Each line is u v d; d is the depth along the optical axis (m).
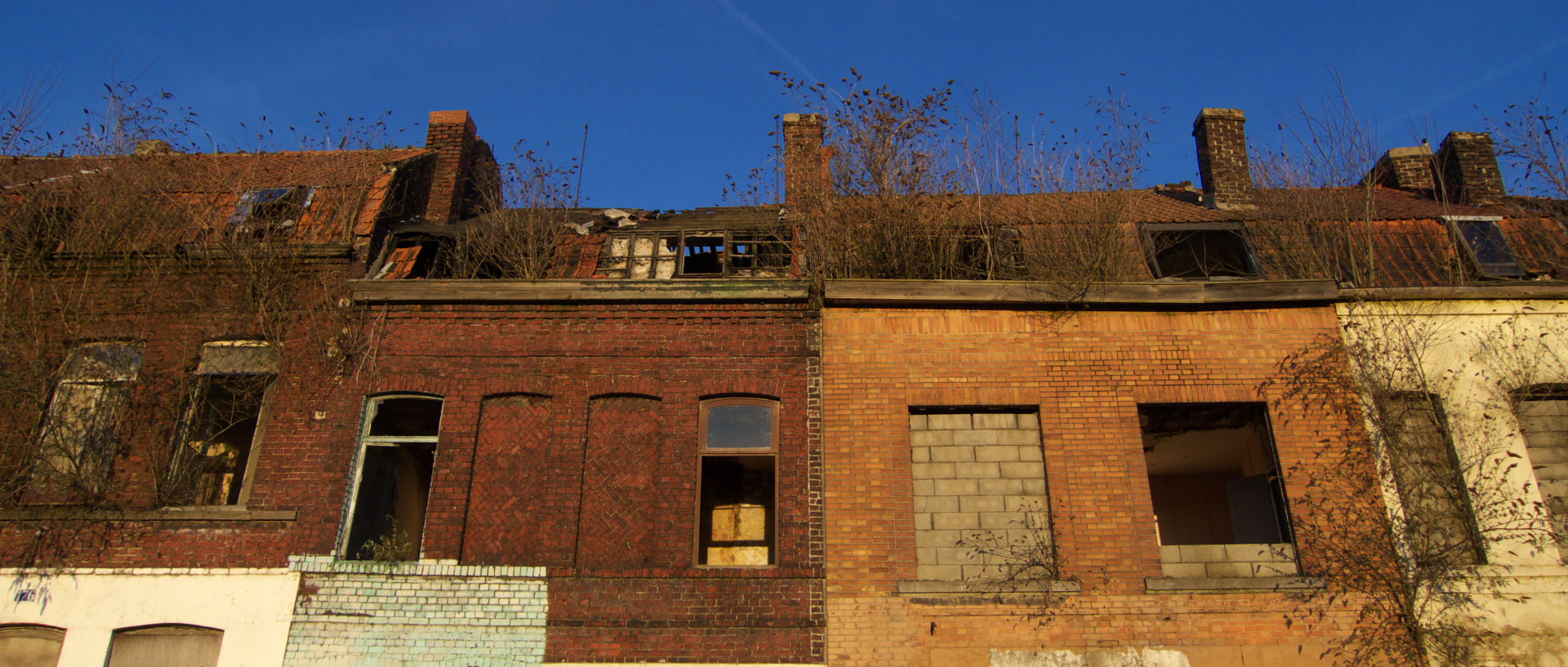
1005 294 11.02
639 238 13.25
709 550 10.46
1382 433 10.33
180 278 11.69
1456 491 10.19
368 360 11.08
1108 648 9.56
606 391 10.86
